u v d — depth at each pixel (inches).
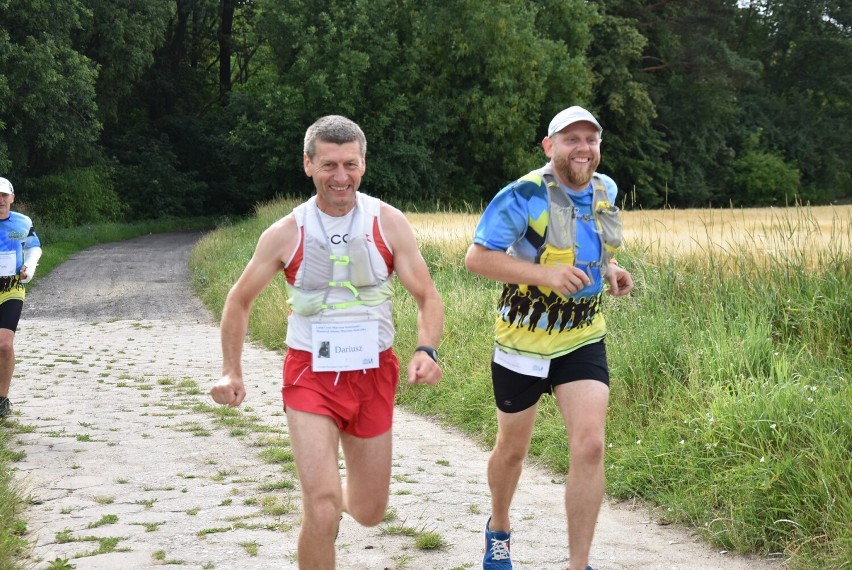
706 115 1967.3
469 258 146.7
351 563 163.3
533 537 178.5
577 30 1653.5
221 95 2023.9
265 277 133.7
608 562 165.3
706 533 180.5
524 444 150.9
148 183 1729.8
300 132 1504.7
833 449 180.9
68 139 1326.3
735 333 252.2
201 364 411.8
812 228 315.9
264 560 162.7
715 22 1945.1
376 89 1515.7
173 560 162.7
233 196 1863.9
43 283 796.6
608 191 150.6
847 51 2263.8
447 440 271.1
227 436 268.4
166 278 837.8
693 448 205.6
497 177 1717.5
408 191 1561.3
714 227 414.6
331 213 133.3
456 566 161.3
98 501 201.5
